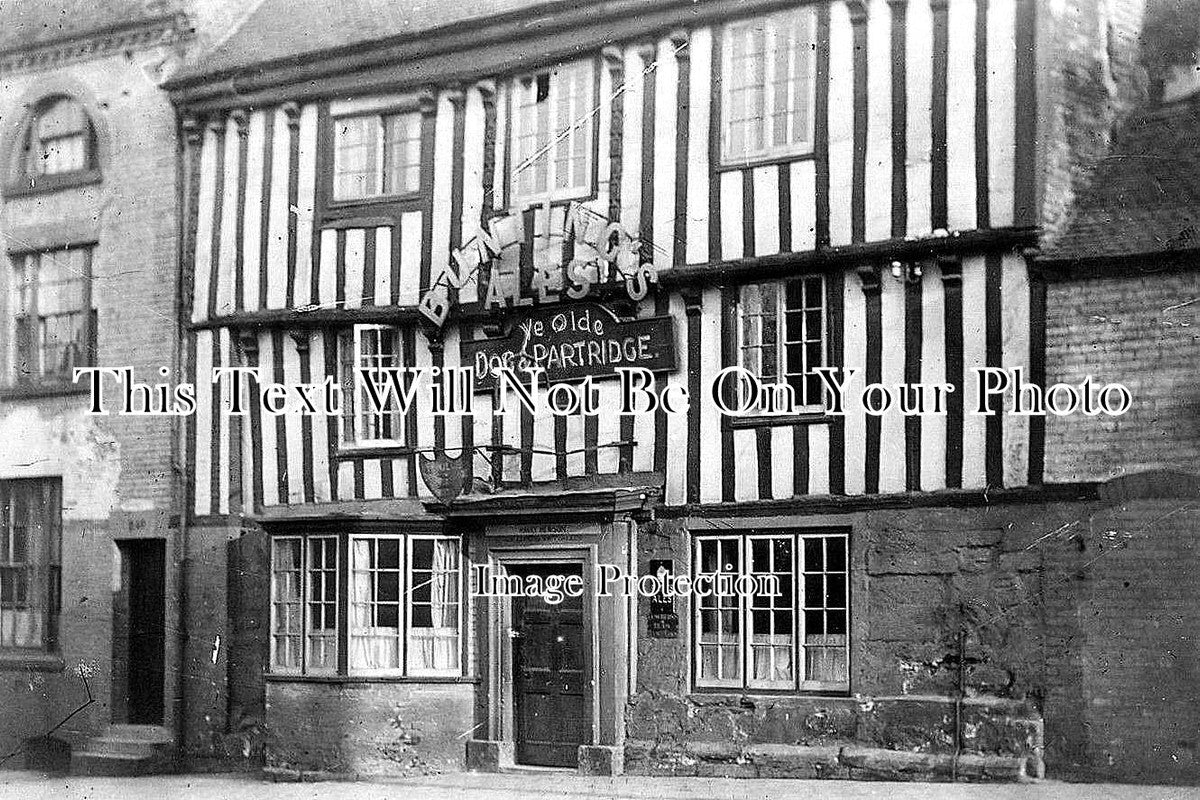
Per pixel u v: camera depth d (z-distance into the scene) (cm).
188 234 1521
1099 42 1201
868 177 1195
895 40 1194
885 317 1188
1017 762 1098
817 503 1201
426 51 1404
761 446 1230
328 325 1438
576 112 1335
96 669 1525
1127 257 1108
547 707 1312
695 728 1231
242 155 1498
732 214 1250
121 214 1562
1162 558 1084
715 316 1258
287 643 1372
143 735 1480
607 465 1296
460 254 1370
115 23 1577
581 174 1330
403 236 1407
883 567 1171
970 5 1168
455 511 1343
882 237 1184
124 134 1569
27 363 1603
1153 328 1102
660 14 1291
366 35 1441
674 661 1248
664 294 1281
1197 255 1091
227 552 1462
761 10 1250
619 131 1305
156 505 1506
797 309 1231
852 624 1180
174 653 1477
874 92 1199
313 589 1362
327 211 1446
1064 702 1098
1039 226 1131
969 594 1138
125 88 1573
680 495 1259
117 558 1528
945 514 1152
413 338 1401
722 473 1245
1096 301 1120
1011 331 1141
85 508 1551
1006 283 1146
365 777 1317
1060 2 1175
